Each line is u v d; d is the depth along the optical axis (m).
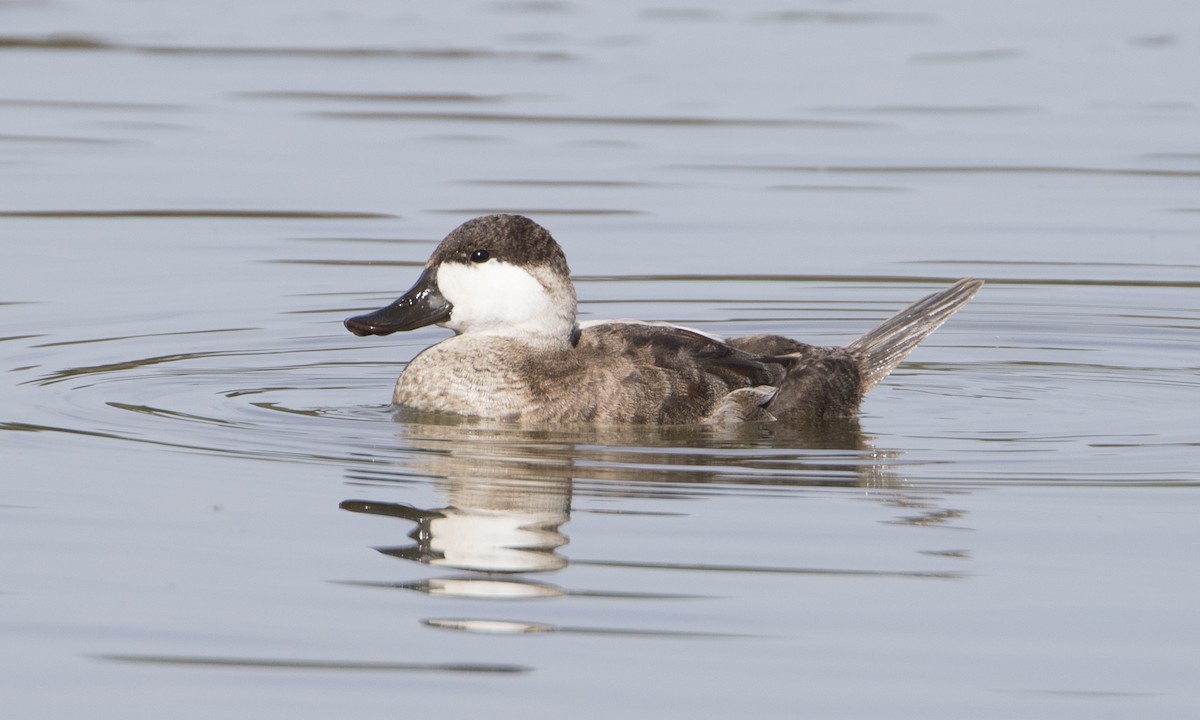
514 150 22.20
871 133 23.38
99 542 9.28
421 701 7.39
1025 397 13.35
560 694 7.45
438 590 8.59
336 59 27.98
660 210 19.70
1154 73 27.23
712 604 8.43
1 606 8.37
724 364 12.41
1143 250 18.31
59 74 26.34
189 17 31.75
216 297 16.47
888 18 32.38
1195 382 13.86
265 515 9.76
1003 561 9.09
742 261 17.92
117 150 21.89
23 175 20.62
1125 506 10.09
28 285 16.58
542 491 10.29
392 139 22.70
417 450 11.25
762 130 23.53
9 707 7.34
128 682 7.57
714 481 10.59
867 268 17.70
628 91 25.75
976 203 20.16
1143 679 7.66
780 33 30.84
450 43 29.50
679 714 7.29
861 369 12.86
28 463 10.78
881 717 7.29
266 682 7.57
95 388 13.01
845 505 10.08
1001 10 33.25
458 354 12.34
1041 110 24.73
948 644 8.00
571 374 12.12
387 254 18.00
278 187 20.33
